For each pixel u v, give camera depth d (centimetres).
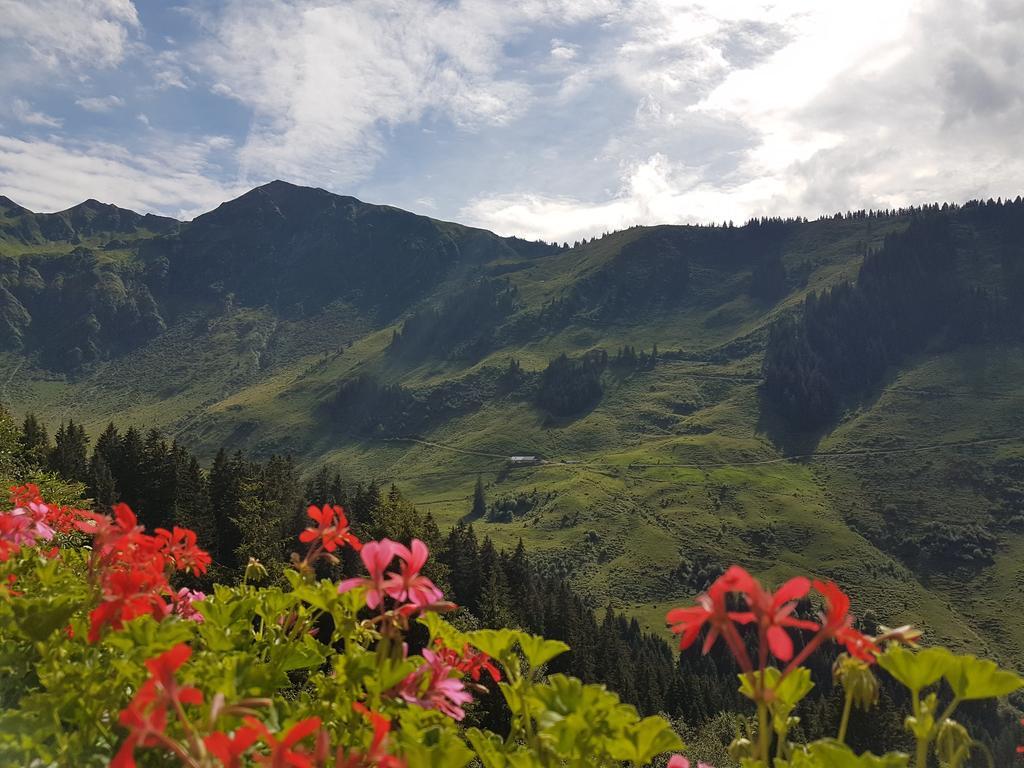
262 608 369
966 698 247
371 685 297
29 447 6506
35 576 392
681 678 9450
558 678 268
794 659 233
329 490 10150
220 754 170
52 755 249
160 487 7544
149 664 184
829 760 220
